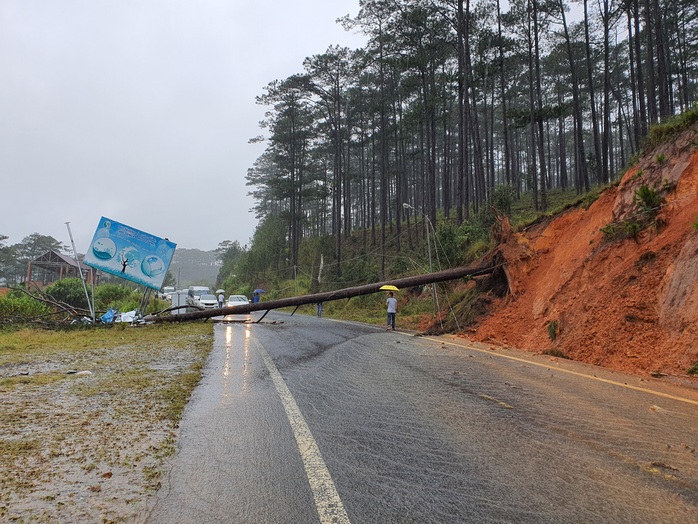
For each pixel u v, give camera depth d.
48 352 12.38
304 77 49.69
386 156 52.78
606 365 9.70
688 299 8.91
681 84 46.16
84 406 6.52
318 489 3.81
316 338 16.42
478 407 6.48
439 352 12.37
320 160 74.44
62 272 55.41
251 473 4.16
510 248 16.86
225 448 4.83
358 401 6.89
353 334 18.02
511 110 34.00
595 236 13.55
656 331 9.34
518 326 14.41
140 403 6.69
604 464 4.34
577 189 44.50
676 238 10.33
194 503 3.57
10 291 28.61
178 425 5.65
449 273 19.08
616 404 6.55
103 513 3.40
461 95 33.16
